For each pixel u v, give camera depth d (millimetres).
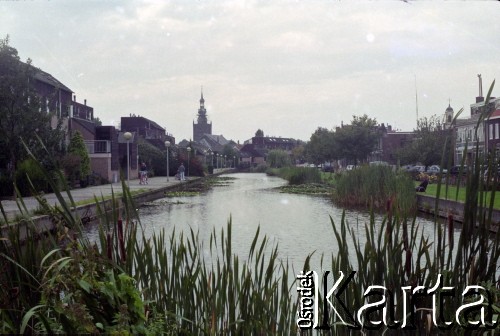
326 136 57406
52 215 2773
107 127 38438
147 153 52688
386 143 68062
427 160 39531
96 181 32781
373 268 3340
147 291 3236
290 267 7910
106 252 2990
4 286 2906
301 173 41188
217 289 3471
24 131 19016
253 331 3420
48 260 2963
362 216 16859
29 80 19984
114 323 2494
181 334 3219
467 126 35688
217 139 159500
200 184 43625
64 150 24500
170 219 16766
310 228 14258
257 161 133625
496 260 3031
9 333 2420
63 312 2332
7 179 18422
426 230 11070
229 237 3455
